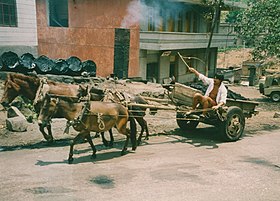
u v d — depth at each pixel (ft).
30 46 56.39
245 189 21.35
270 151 30.73
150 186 21.29
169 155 28.48
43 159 25.99
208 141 33.83
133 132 29.43
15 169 23.56
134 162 26.23
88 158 26.81
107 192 20.13
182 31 86.28
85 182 21.65
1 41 51.65
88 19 69.26
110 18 66.74
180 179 22.71
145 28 71.05
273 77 67.26
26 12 54.90
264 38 59.88
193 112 31.60
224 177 23.41
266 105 62.54
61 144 30.32
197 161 26.94
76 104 25.91
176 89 32.48
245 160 27.73
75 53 71.82
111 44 66.85
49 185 20.92
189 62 91.81
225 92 31.24
